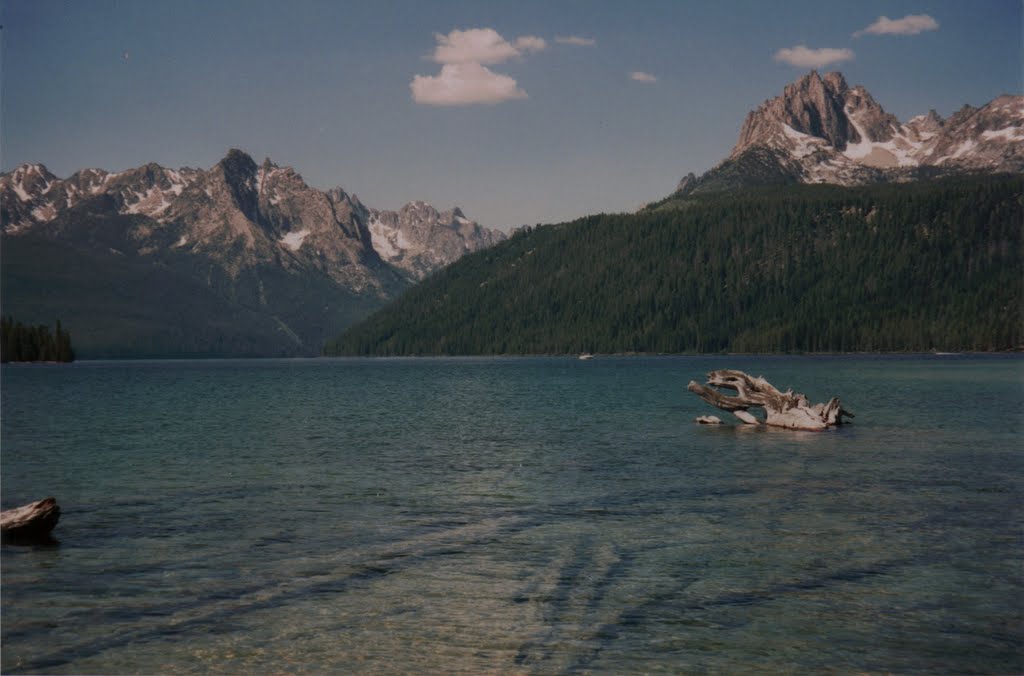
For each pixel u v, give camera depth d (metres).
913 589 21.19
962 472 39.50
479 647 17.70
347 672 16.52
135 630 18.73
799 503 32.22
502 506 32.06
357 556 24.73
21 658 17.20
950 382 124.00
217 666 16.83
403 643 17.91
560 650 17.50
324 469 41.91
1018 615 19.31
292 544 26.19
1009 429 58.44
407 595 21.03
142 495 34.69
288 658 17.20
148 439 56.25
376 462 44.41
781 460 43.81
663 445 50.84
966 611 19.59
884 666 16.64
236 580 22.33
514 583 21.98
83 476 39.81
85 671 16.58
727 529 27.89
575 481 37.69
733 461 43.62
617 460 44.38
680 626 18.81
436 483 37.41
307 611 19.91
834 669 16.52
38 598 20.84
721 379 63.84
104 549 25.58
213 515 30.55
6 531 27.39
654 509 31.31
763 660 16.95
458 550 25.38
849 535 26.88
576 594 21.05
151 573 23.00
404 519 29.81
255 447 51.34
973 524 28.36
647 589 21.39
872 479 37.59
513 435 57.72
